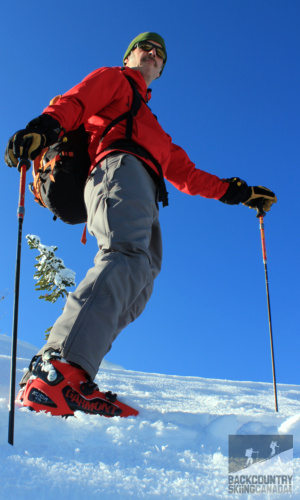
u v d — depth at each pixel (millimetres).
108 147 2389
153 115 2746
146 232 2154
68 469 1008
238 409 2531
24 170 1893
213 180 3312
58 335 1817
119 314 1950
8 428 1265
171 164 3236
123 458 1198
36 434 1312
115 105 2551
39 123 2055
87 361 1774
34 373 1764
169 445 1399
